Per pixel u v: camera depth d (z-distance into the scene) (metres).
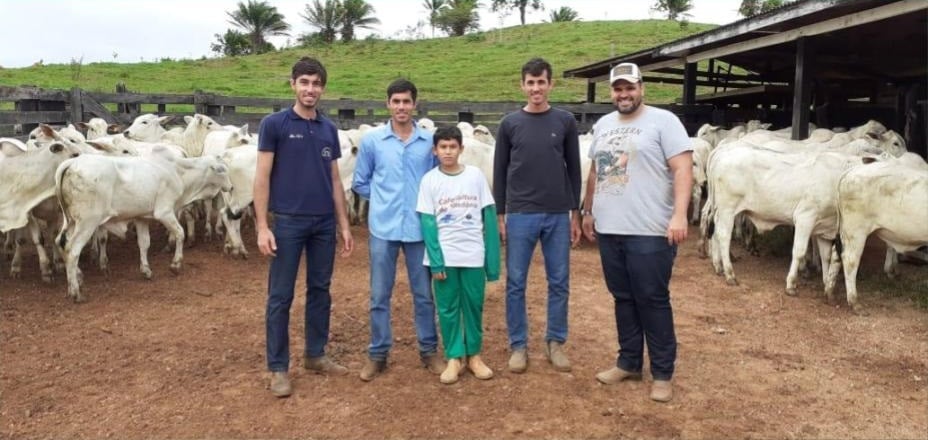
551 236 5.14
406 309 6.84
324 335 5.21
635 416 4.53
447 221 4.92
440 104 15.99
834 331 6.31
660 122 4.55
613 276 4.88
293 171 4.74
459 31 57.50
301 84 4.69
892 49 14.78
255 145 10.26
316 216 4.85
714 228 8.41
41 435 4.23
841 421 4.50
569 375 5.20
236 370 5.30
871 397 4.88
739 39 13.05
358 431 4.32
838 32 12.56
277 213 4.77
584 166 10.15
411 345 5.86
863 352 5.78
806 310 6.96
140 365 5.38
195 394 4.85
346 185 11.27
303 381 5.08
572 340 5.99
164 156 8.07
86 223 6.99
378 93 25.97
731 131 13.23
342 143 11.27
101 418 4.46
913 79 17.66
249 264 8.87
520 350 5.27
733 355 5.68
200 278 8.08
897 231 6.61
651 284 4.64
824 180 7.29
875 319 6.65
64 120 13.16
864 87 19.36
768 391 4.96
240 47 54.84
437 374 5.20
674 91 28.81
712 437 4.26
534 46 39.44
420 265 5.10
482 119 19.44
